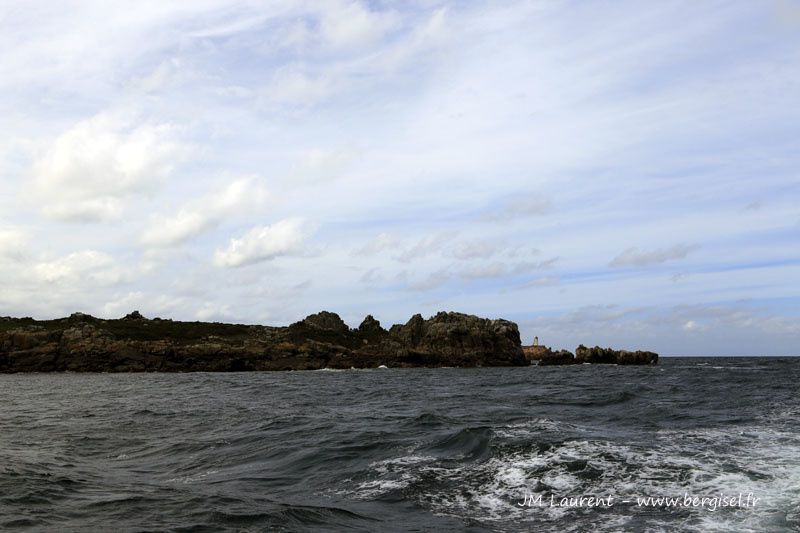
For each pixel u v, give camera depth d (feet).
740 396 134.72
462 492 50.70
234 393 174.09
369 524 42.86
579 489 49.96
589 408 112.78
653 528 40.52
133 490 52.31
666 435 74.84
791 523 40.29
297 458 66.85
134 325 431.43
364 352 425.28
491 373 319.27
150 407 127.75
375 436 77.61
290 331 453.99
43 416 112.68
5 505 45.55
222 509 45.47
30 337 360.28
